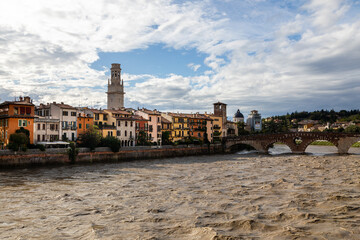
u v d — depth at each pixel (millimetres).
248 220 23156
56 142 69250
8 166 58500
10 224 23875
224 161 79812
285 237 19547
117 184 42281
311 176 48406
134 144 99625
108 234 20891
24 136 62406
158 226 22578
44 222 24297
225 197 32594
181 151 100125
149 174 53062
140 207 28531
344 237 19438
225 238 19375
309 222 22938
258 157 92688
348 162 72062
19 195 34875
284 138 108750
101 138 79938
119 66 136500
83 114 86375
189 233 20750
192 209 27469
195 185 40906
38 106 87500
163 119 117000
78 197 33531
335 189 36469
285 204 28812
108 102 136625
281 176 48938
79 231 21891
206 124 132750
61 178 48219
